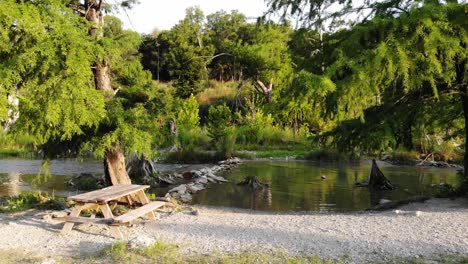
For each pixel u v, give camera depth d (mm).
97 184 14273
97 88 9703
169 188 14336
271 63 31344
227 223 7469
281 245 5930
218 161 22766
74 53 7629
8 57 8391
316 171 19016
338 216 8242
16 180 15984
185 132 27859
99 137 9062
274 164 21906
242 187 14477
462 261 5156
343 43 9344
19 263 5258
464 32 8805
